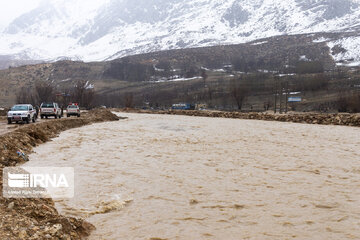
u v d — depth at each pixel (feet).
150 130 95.81
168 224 21.81
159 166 39.93
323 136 77.97
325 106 396.78
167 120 161.99
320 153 50.55
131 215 23.41
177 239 19.60
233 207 25.02
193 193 28.58
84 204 25.54
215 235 20.15
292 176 34.86
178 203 25.96
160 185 31.09
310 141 67.15
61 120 101.65
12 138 51.13
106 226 21.44
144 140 68.44
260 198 27.20
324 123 131.44
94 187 30.30
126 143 63.10
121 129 99.45
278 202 26.17
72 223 20.29
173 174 35.60
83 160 44.01
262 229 21.01
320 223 21.93
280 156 47.62
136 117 203.00
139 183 31.81
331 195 27.99
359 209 24.53
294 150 53.88
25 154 47.19
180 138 72.64
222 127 109.60
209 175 35.19
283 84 488.02
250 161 43.52
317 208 24.79
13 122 101.35
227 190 29.53
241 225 21.66
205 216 23.21
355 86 533.55
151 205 25.49
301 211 24.16
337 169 38.37
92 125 119.03
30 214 20.72
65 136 76.95
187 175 35.14
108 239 19.56
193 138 72.64
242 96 405.39
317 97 475.72
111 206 24.81
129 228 21.15
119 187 30.35
